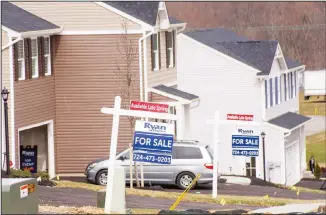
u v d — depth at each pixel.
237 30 184.50
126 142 77.06
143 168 66.50
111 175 42.19
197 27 183.25
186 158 66.62
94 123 77.50
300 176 104.12
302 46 184.75
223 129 95.19
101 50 77.19
